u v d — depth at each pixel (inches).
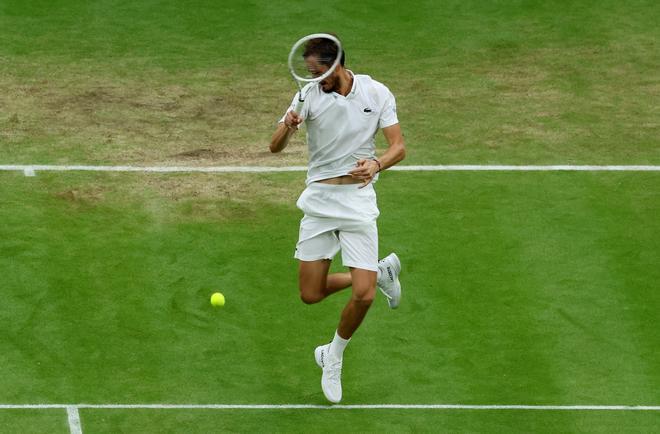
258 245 1598.2
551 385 1318.9
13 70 2151.8
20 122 1948.8
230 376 1325.0
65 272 1512.1
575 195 1755.7
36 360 1338.6
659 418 1264.8
